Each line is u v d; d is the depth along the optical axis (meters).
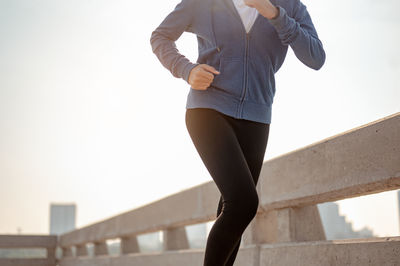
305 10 2.08
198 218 3.82
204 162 1.84
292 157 2.67
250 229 3.08
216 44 1.94
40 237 7.49
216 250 1.67
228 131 1.82
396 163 1.96
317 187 2.44
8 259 7.19
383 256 1.95
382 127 2.04
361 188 2.15
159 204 4.57
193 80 1.83
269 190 2.88
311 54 1.91
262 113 1.96
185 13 2.00
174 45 2.03
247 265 3.02
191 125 1.92
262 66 1.94
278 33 1.85
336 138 2.33
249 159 1.95
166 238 4.49
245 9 1.92
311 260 2.41
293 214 2.74
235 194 1.67
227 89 1.89
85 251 7.01
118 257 5.46
